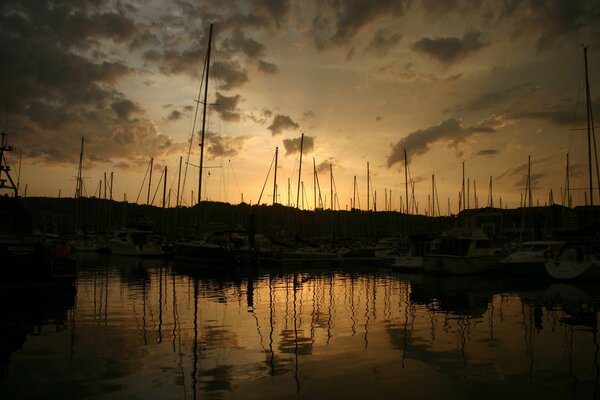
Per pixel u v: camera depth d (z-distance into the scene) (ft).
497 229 278.26
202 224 210.79
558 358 36.65
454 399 27.58
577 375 32.30
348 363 34.91
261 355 36.91
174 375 31.55
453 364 34.88
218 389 28.86
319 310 59.26
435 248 130.52
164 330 45.91
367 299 70.54
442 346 40.42
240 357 36.17
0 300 65.10
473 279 106.32
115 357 35.78
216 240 153.07
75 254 184.96
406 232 241.14
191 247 147.23
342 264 152.35
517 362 35.53
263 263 144.25
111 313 55.26
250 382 30.27
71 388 28.81
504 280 103.50
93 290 76.64
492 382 30.73
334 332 45.85
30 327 46.83
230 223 253.44
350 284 93.76
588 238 102.94
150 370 32.60
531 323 51.29
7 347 38.70
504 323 51.21
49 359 35.14
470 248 119.34
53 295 70.08
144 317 52.75
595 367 34.19
